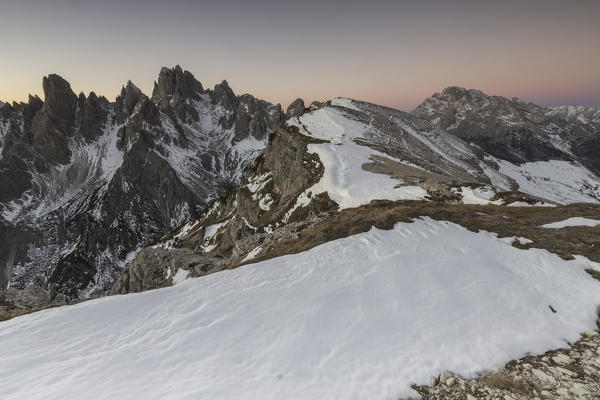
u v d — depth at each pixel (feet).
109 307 56.34
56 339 47.93
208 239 423.23
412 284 54.34
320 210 169.37
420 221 87.45
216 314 49.88
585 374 34.60
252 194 346.13
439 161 331.77
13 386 37.93
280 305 50.52
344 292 52.95
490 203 126.72
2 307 97.71
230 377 36.27
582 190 654.53
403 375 35.81
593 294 52.39
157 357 40.91
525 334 42.34
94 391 35.68
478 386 33.99
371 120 368.48
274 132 383.65
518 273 60.18
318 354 39.37
